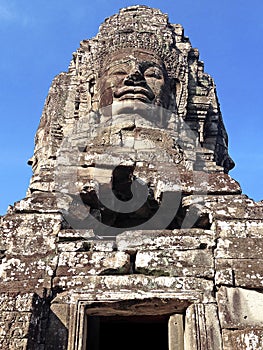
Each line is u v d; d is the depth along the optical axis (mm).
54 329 7398
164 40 12984
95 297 7645
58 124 12953
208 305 7527
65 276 7895
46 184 9242
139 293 7641
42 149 13133
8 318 6906
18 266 7969
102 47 12922
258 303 7531
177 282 7746
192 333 7332
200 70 14078
